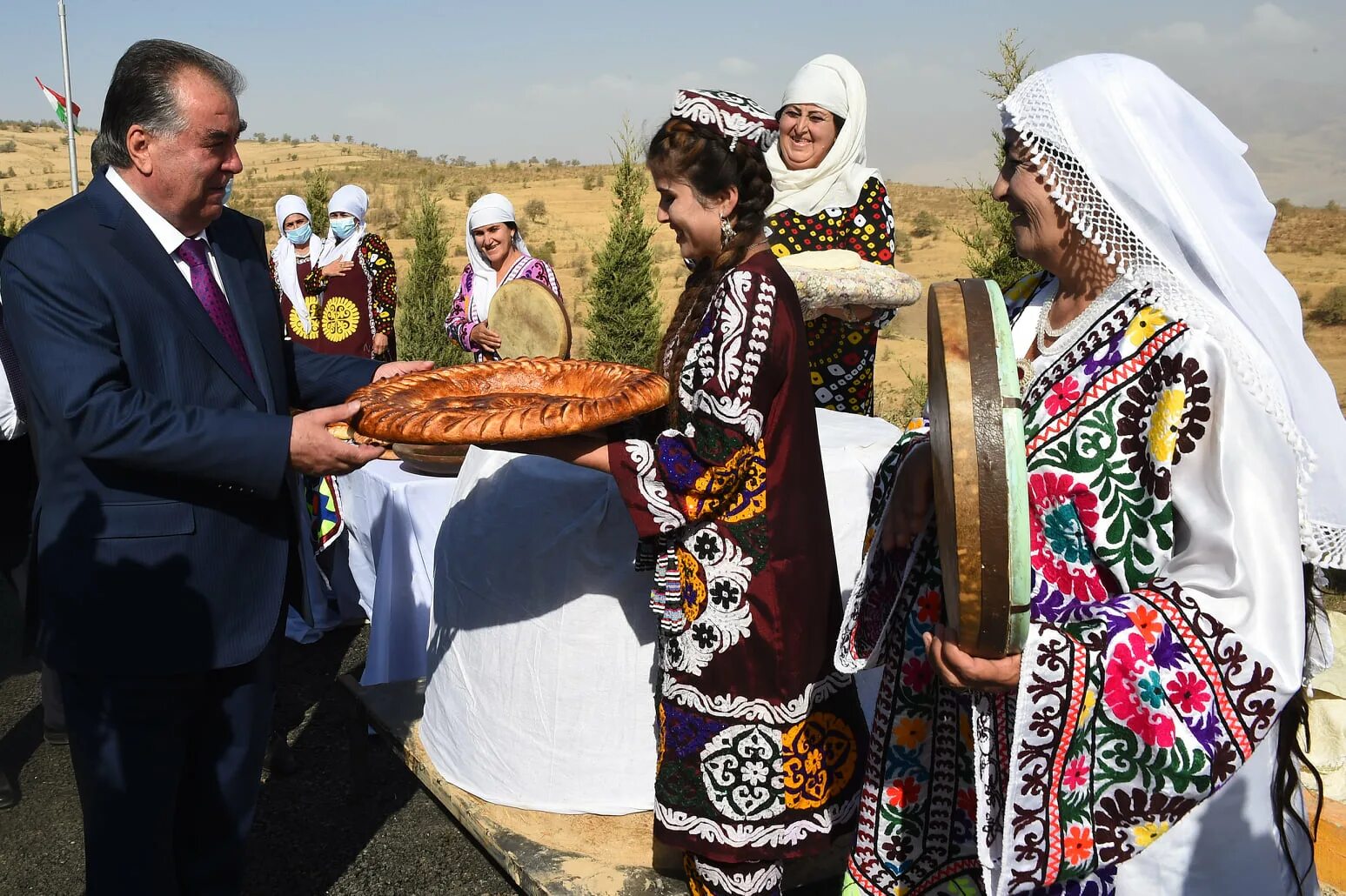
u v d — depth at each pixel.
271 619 2.51
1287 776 1.77
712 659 2.24
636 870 2.60
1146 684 1.53
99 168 2.34
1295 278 32.66
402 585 4.15
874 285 3.51
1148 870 1.72
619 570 2.72
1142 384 1.62
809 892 2.95
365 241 7.56
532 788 2.84
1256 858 1.72
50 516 2.31
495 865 3.27
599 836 2.74
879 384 15.77
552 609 2.76
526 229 50.72
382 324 7.63
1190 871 1.71
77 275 2.19
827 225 4.13
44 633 2.33
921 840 1.99
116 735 2.35
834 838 2.36
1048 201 1.74
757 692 2.23
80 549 2.29
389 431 2.05
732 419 2.10
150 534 2.31
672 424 2.31
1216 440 1.55
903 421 10.60
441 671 3.04
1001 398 1.47
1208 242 1.58
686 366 2.18
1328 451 1.58
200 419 2.20
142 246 2.29
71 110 24.16
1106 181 1.62
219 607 2.40
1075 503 1.67
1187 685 1.53
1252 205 1.67
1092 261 1.74
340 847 3.38
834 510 2.90
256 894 3.12
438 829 3.49
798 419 2.21
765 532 2.20
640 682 2.76
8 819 3.64
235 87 2.36
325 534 4.95
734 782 2.26
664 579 2.25
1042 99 1.67
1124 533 1.66
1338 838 2.79
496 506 2.87
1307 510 1.56
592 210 58.88
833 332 3.98
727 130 2.20
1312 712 3.02
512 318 5.04
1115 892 1.72
